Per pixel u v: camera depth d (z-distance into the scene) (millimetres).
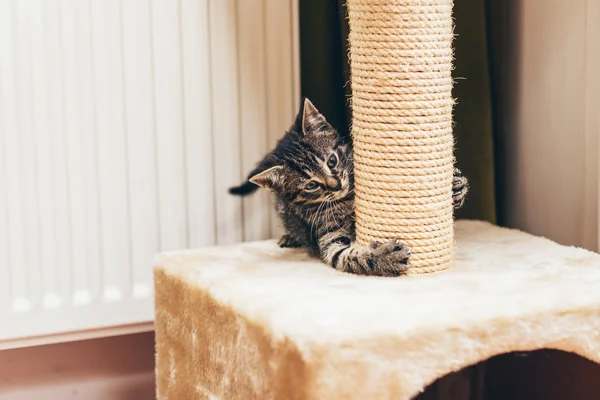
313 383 1095
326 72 1872
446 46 1398
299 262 1489
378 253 1381
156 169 1702
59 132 1620
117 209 1682
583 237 1724
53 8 1585
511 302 1230
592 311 1234
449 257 1433
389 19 1355
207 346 1354
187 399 1452
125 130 1666
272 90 1775
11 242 1612
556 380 1628
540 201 1850
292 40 1771
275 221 1816
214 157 1749
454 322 1163
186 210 1740
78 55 1614
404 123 1384
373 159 1414
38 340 1677
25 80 1585
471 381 1874
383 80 1377
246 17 1726
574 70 1716
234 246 1606
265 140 1783
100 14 1618
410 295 1269
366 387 1122
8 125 1584
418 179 1397
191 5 1680
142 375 1867
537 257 1480
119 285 1702
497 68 1887
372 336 1118
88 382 1831
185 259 1512
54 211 1635
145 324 1748
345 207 1566
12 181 1599
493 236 1639
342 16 1820
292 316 1170
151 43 1662
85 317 1680
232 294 1288
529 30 1835
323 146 1577
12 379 1774
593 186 1685
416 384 1147
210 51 1711
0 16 1554
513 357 1756
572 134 1734
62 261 1652
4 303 1616
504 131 1929
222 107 1739
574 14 1702
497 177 1947
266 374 1155
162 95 1685
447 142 1423
